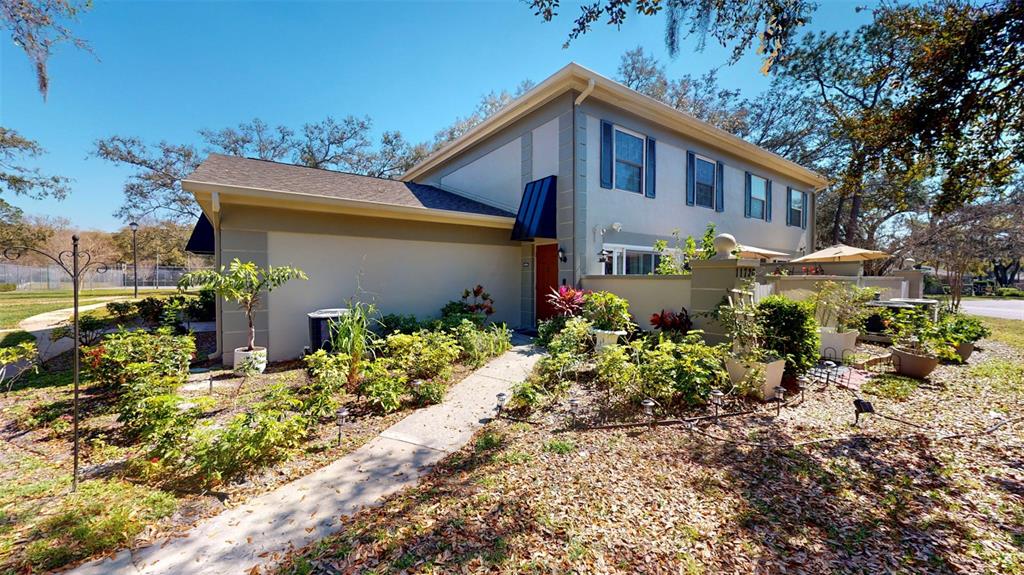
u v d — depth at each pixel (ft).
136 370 14.97
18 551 7.63
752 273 21.62
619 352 16.99
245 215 23.45
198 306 41.68
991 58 13.51
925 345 20.98
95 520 8.60
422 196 35.65
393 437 13.61
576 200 30.07
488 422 14.88
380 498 9.94
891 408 16.03
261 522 8.95
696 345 17.94
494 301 34.01
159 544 8.13
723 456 11.96
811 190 55.01
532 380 19.11
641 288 27.84
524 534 8.36
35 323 38.99
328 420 15.02
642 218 34.68
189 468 10.62
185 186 20.49
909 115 15.79
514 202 35.86
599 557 7.70
